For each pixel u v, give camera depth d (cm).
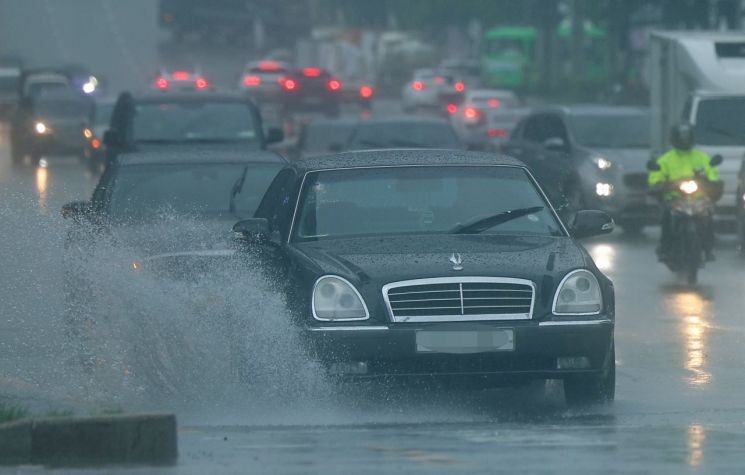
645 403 3162
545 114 8231
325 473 2231
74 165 12862
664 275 5756
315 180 3359
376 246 3120
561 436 2644
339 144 8212
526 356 2938
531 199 3338
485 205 3306
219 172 4228
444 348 2919
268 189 3703
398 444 2542
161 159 4288
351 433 2705
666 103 7788
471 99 16738
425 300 2945
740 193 6631
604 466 2295
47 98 13200
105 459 2366
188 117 6688
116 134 6625
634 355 3859
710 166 5756
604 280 3070
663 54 7812
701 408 3089
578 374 2978
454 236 3212
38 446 2358
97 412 2652
